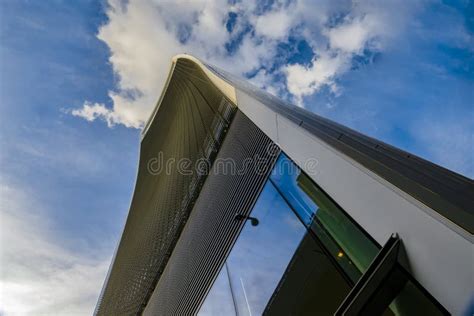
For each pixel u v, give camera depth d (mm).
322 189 4527
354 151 3873
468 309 2162
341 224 3953
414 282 2740
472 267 2137
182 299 9352
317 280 4230
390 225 3004
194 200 11914
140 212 27875
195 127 18516
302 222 5020
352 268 3617
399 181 3002
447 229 2379
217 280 7590
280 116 6391
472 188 2658
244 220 7262
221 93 14023
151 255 15781
